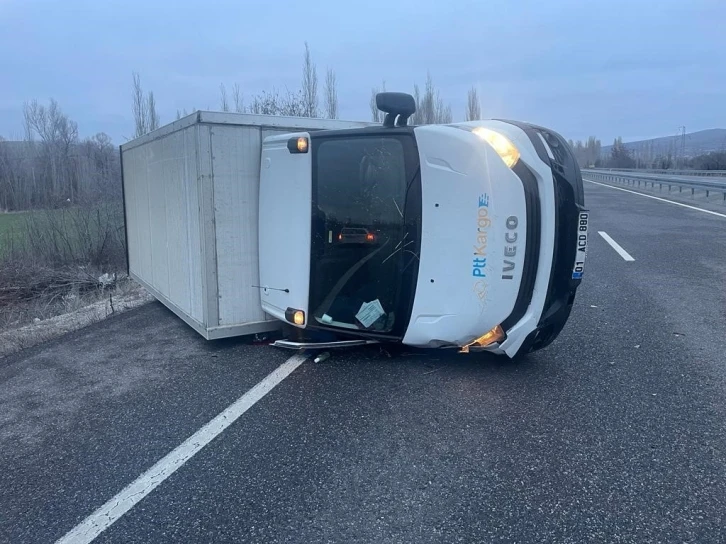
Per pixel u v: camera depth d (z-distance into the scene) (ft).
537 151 14.42
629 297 24.07
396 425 12.85
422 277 15.14
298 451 11.84
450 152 14.43
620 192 94.53
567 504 9.77
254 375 16.35
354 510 9.77
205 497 10.30
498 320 14.58
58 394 15.94
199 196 17.38
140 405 14.67
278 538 9.09
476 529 9.17
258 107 54.34
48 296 42.22
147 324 23.35
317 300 16.66
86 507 10.19
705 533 8.95
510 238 14.10
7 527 9.71
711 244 37.45
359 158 15.80
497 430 12.48
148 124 90.58
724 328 19.38
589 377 15.42
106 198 58.39
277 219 17.20
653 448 11.57
